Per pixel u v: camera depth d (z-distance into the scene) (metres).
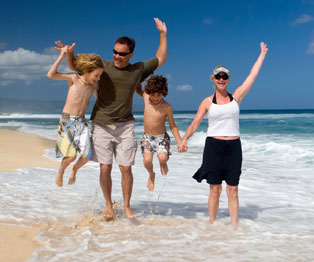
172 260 2.80
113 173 7.32
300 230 3.77
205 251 3.04
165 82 4.03
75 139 3.73
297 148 11.45
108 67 3.83
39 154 10.23
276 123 26.50
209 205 3.97
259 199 5.43
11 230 3.46
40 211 4.18
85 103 3.79
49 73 3.55
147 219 4.07
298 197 5.57
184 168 8.29
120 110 3.87
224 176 3.87
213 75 3.76
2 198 4.74
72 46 3.57
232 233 3.62
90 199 4.93
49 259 2.78
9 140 13.60
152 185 4.44
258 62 4.00
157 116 4.14
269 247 3.16
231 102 3.76
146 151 4.23
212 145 3.79
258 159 9.86
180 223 3.96
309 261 2.82
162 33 4.18
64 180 6.38
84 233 3.43
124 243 3.19
